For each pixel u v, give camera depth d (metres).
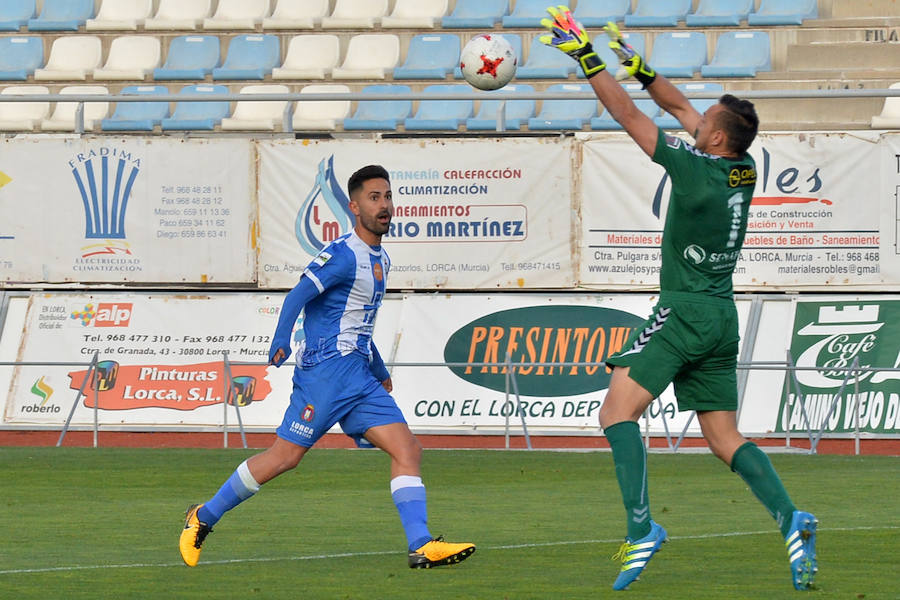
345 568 24.50
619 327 54.62
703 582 22.62
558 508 33.88
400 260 56.97
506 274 56.47
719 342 21.92
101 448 51.28
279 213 57.62
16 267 59.03
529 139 56.34
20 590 22.14
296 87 73.81
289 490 38.16
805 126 66.62
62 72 76.75
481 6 79.00
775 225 55.28
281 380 54.97
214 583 22.80
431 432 53.66
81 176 58.56
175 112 73.94
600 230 55.88
